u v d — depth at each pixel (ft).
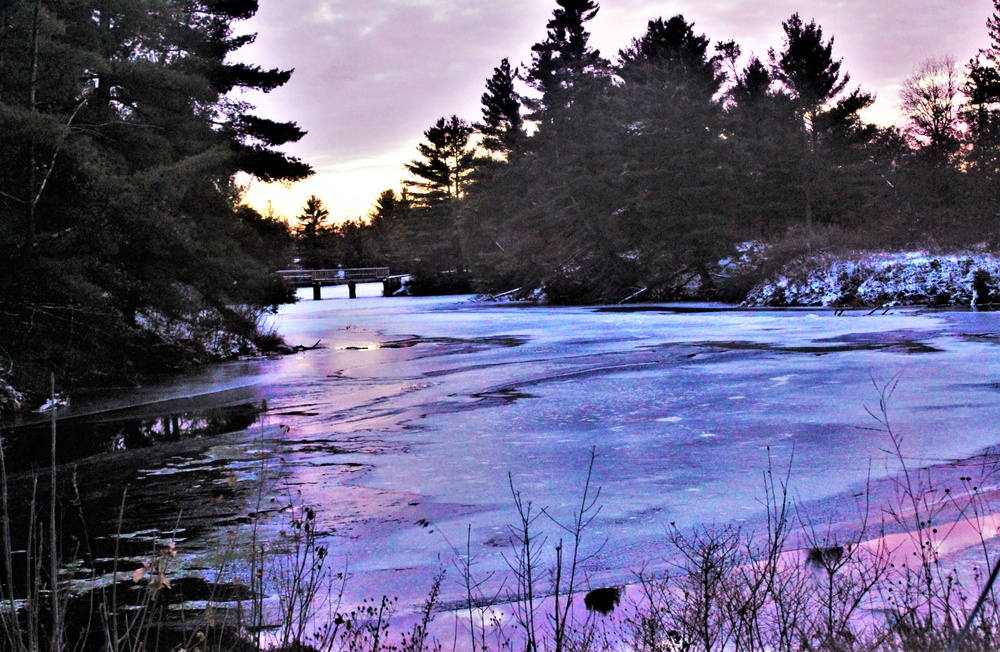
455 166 298.15
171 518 24.36
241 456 33.55
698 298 153.17
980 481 25.13
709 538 20.48
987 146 176.14
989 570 16.25
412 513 24.18
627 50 228.02
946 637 11.71
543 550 20.42
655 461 29.73
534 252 181.06
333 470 30.27
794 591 14.83
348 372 62.08
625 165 166.50
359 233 432.25
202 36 82.17
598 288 164.14
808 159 159.12
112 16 66.03
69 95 59.36
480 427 37.91
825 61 173.37
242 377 61.62
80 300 54.70
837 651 11.96
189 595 17.70
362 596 17.53
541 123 211.20
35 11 53.47
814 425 35.09
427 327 108.27
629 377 52.47
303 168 100.94
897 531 20.16
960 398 39.93
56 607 10.97
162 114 69.62
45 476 31.30
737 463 29.01
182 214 65.05
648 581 17.17
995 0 181.16
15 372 50.83
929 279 114.11
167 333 72.49
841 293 119.85
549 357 66.54
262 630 15.52
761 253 142.61
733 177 157.58
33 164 53.21
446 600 17.08
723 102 187.73
